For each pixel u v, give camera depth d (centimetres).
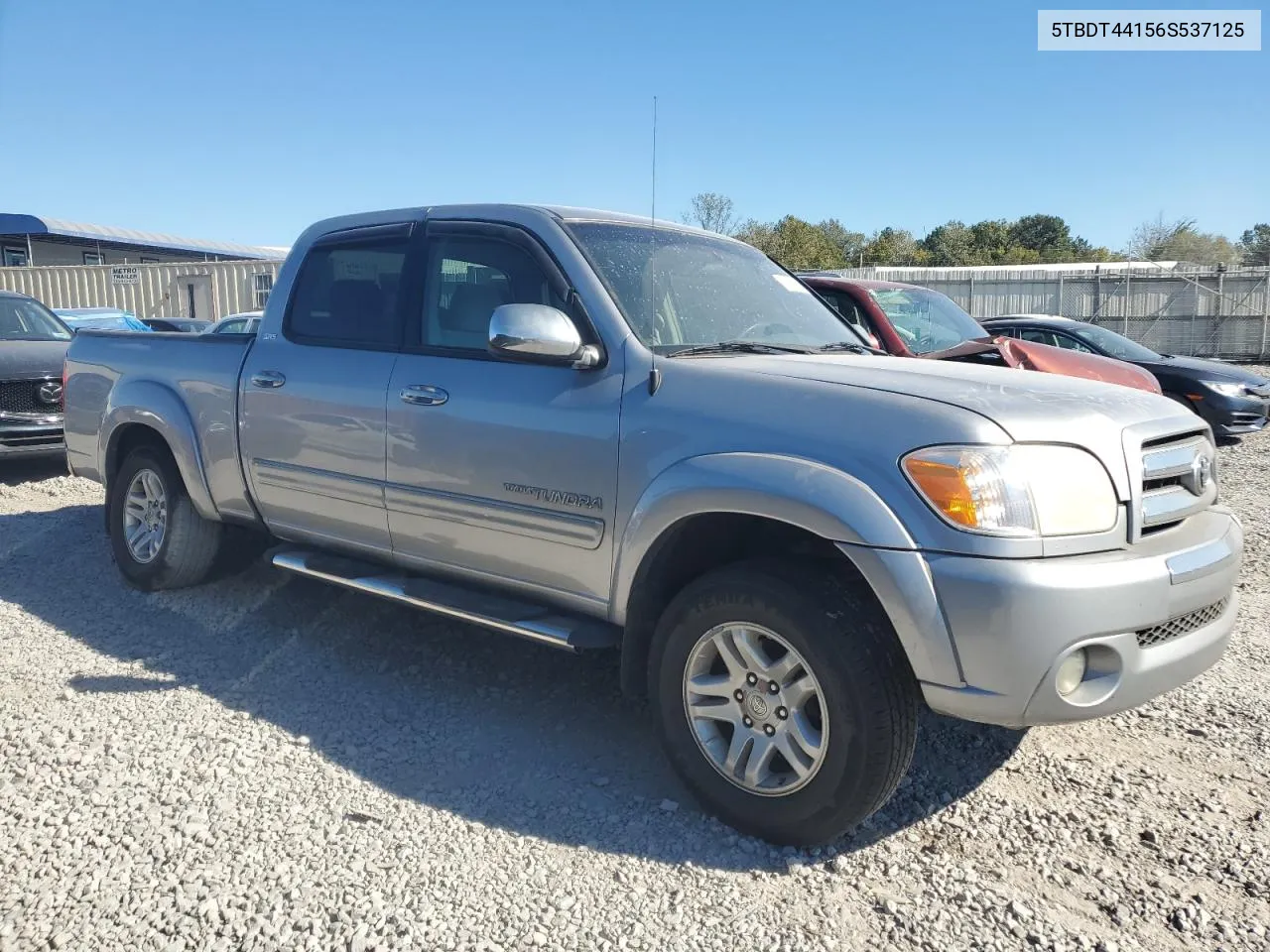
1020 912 269
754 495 291
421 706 399
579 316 354
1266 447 1135
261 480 457
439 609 378
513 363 366
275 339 459
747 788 301
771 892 277
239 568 550
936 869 289
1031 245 8081
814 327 421
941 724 387
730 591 297
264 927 257
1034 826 313
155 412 502
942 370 333
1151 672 279
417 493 389
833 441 287
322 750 357
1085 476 278
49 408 861
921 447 274
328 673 430
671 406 321
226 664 437
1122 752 365
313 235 461
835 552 303
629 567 327
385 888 275
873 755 277
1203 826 314
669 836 305
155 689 407
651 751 363
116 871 280
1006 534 264
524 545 360
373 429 402
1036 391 304
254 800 320
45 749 350
